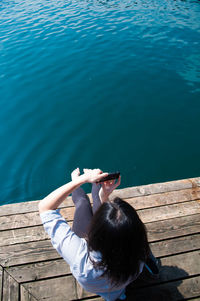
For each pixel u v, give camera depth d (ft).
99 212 3.80
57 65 24.53
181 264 7.46
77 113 18.63
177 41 27.94
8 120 18.13
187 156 15.26
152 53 25.94
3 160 15.20
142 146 16.01
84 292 6.84
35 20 34.99
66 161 15.23
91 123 17.76
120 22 33.27
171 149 15.74
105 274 4.26
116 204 3.80
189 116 18.06
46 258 7.64
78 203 6.54
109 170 14.64
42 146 16.10
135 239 3.69
